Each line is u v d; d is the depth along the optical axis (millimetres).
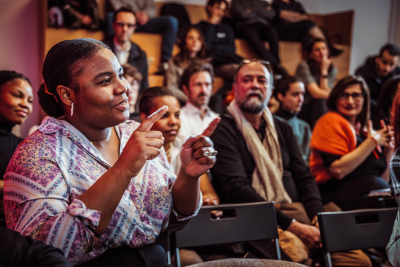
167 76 3473
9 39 3355
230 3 4254
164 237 1119
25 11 3402
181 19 3855
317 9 4676
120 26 3178
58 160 805
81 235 754
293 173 2004
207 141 937
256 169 1879
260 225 1378
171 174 1022
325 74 3799
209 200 1709
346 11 4520
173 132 1821
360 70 4059
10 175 792
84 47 839
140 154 765
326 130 2211
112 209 775
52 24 3297
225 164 1815
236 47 4094
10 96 1950
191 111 2713
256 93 1884
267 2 4273
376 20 4863
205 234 1311
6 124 1979
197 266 925
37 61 3479
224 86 3646
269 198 1823
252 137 1876
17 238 671
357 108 2258
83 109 845
